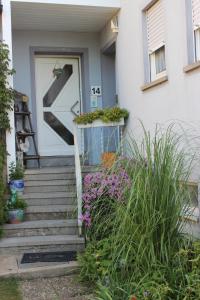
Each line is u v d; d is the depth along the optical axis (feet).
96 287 16.25
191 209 14.78
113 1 26.96
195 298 12.96
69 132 32.24
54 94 32.19
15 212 22.65
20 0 25.64
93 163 29.81
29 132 29.63
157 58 22.97
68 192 24.97
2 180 22.39
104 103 31.94
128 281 14.05
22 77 30.73
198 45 18.86
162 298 12.93
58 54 31.89
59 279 17.99
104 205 18.03
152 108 22.77
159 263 13.89
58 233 22.34
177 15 19.83
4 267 18.75
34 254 20.59
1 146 23.43
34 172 25.45
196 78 18.29
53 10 27.30
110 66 32.12
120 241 14.34
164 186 14.15
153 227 13.88
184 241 14.37
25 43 30.83
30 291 16.74
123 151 16.81
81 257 17.95
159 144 15.02
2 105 24.40
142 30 23.77
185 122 19.26
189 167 15.53
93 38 31.91
